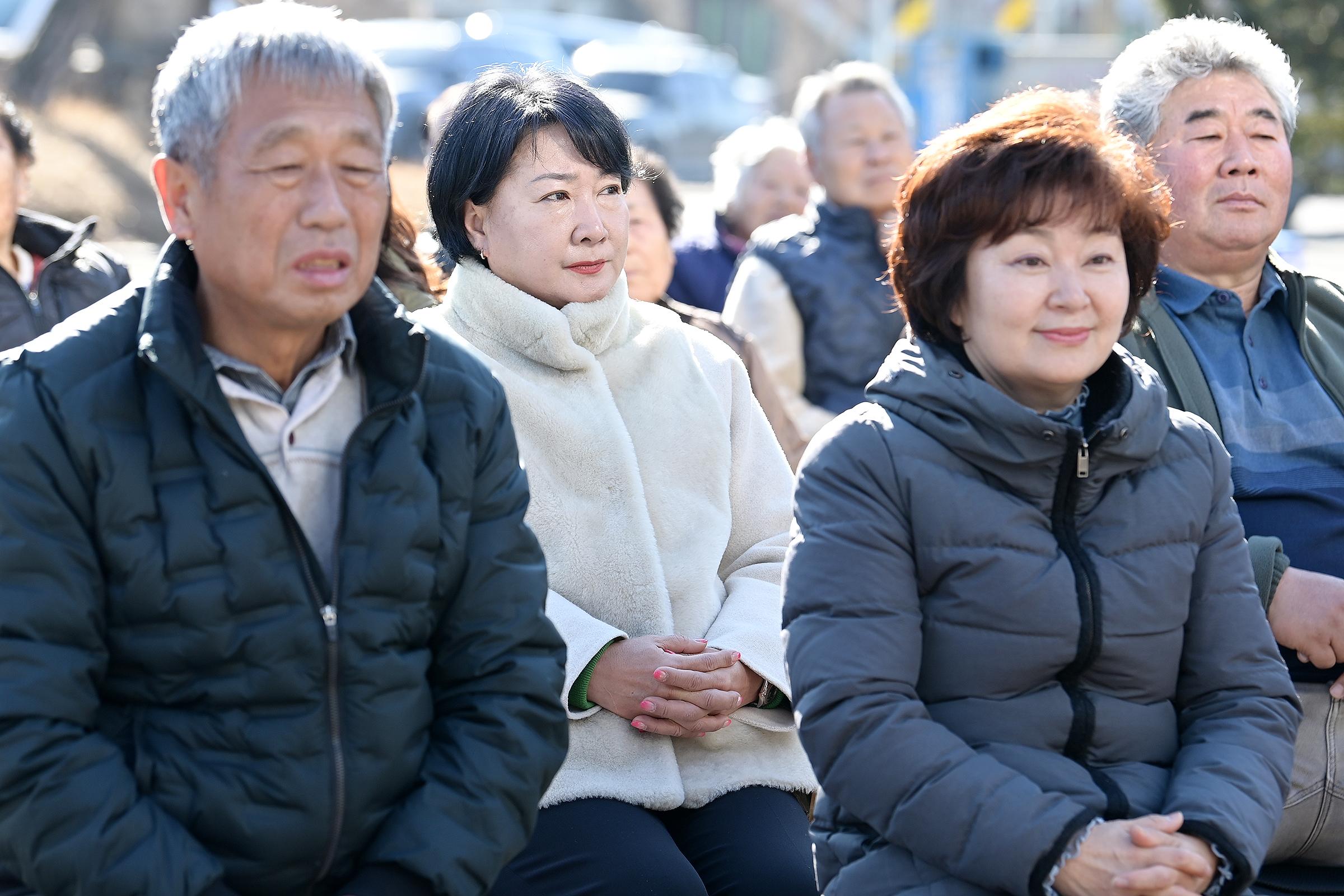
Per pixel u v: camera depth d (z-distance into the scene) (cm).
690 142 3903
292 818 338
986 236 390
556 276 496
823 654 378
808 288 797
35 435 325
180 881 322
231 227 328
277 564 337
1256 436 527
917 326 410
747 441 527
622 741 466
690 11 6644
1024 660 379
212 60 327
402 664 350
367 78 336
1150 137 543
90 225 808
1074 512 388
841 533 385
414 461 351
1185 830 356
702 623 493
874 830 390
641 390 509
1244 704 388
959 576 383
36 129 2688
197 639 332
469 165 497
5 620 322
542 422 484
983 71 2714
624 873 431
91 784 323
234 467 334
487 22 3934
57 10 3075
